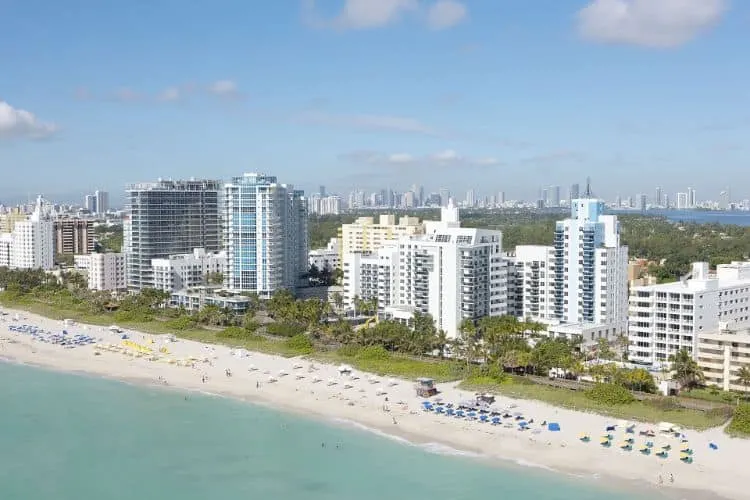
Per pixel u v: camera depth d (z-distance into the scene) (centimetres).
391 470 18625
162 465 19600
